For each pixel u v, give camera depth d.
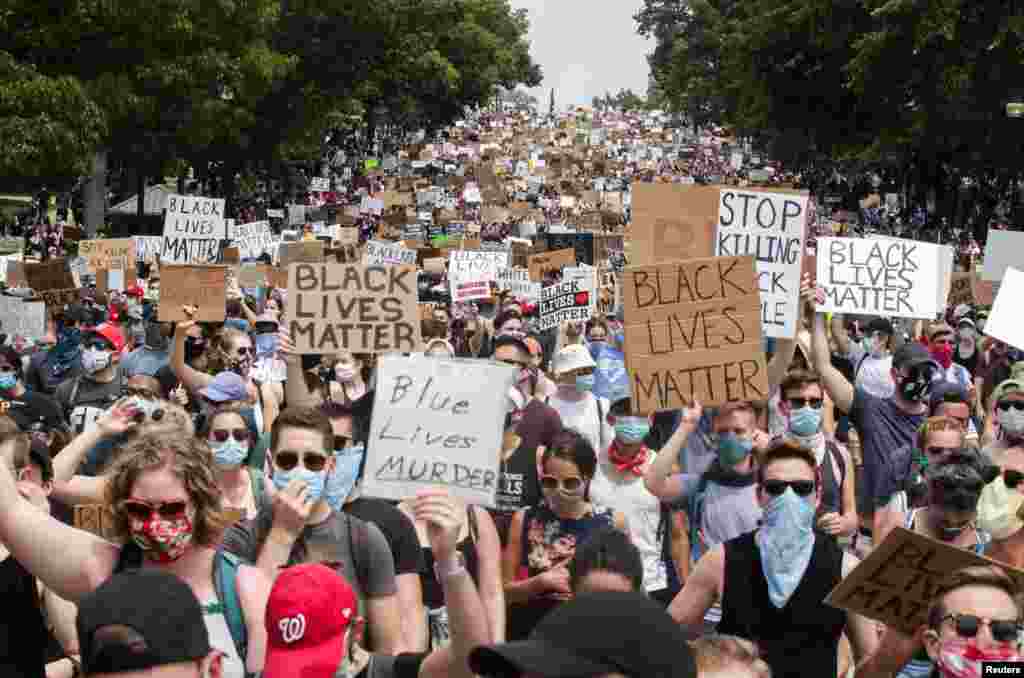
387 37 63.47
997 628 4.61
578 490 6.58
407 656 4.62
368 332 7.96
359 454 6.24
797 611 5.72
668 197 10.24
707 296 7.86
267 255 26.52
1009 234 17.62
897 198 68.94
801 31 55.06
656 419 10.73
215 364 11.30
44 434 7.75
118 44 38.69
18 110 34.59
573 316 16.44
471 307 19.98
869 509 8.88
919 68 46.50
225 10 42.38
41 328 15.66
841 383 9.27
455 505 4.55
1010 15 44.09
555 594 6.55
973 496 6.39
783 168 100.88
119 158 49.91
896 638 5.35
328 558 5.36
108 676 3.38
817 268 12.58
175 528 4.68
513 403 8.22
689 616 5.86
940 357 13.35
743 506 7.17
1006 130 47.59
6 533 4.83
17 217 50.00
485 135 158.25
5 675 5.08
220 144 56.12
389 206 56.00
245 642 4.73
